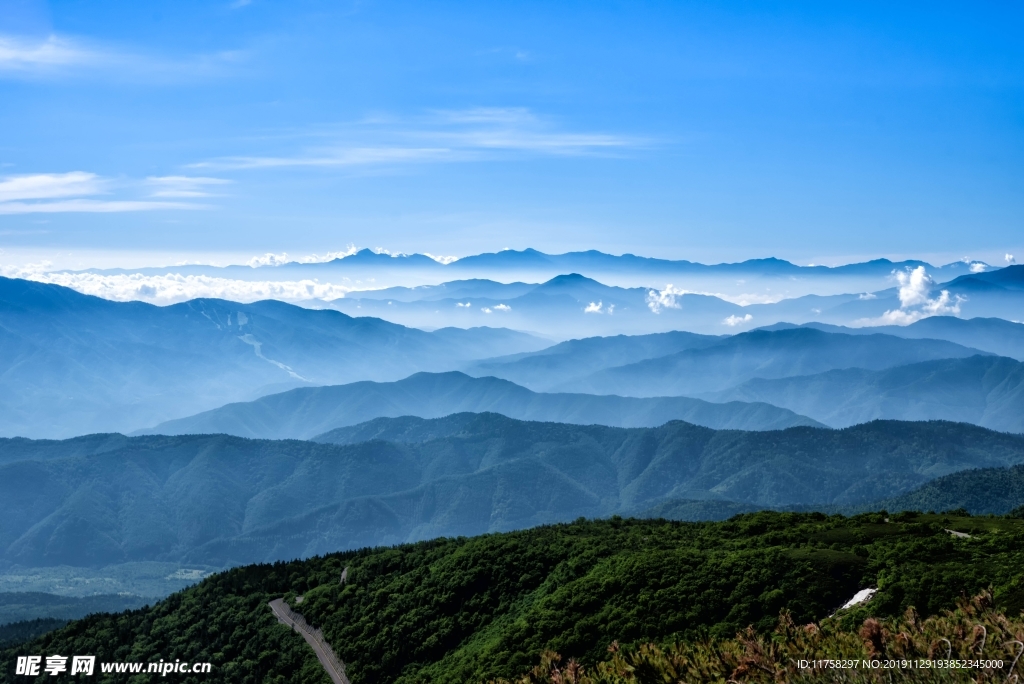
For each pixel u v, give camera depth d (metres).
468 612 98.25
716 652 26.80
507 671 75.62
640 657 27.83
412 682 87.06
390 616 103.19
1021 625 22.69
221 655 105.38
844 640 24.73
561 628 80.19
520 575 100.25
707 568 78.56
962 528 80.38
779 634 27.73
